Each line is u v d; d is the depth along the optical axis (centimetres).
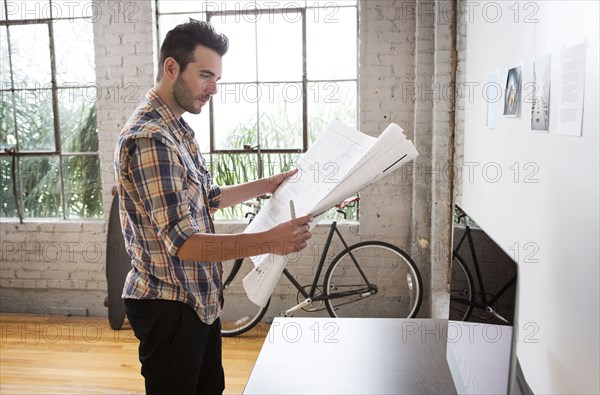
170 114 154
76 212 379
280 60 355
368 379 130
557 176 135
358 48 349
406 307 351
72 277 374
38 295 380
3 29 368
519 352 171
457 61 312
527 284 163
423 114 331
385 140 142
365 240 352
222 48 155
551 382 139
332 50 352
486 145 229
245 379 280
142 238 149
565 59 128
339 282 354
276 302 362
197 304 154
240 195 182
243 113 361
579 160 120
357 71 351
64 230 371
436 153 322
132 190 146
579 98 119
